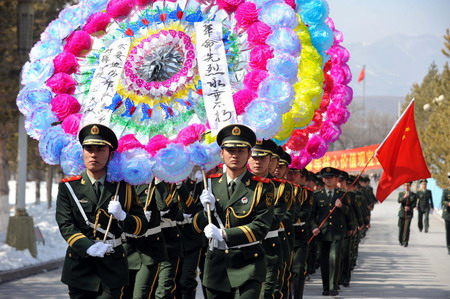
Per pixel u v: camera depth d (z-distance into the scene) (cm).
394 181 2189
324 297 2227
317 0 1494
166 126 1286
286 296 1761
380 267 3084
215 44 1290
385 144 2181
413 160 2177
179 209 1617
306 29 1473
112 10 1331
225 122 1258
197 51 1290
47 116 1290
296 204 1931
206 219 1241
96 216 1181
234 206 1227
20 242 2912
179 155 1225
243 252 1223
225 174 1255
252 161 1434
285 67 1292
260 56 1297
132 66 1290
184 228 1695
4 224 4034
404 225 4109
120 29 1344
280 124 1273
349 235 2308
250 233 1200
